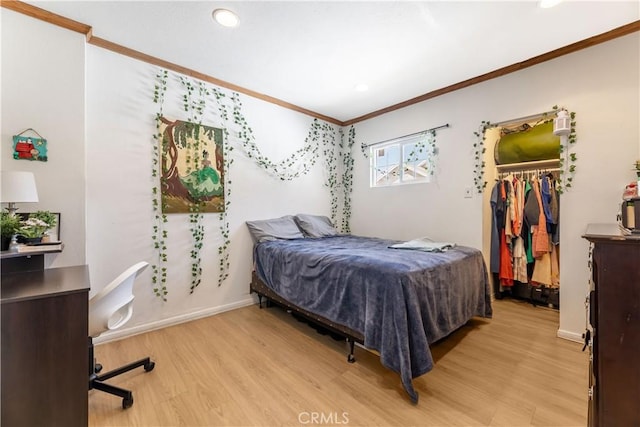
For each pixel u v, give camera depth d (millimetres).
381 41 2166
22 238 1447
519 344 2125
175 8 1800
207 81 2756
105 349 2064
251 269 3113
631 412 900
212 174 2793
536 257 2883
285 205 3510
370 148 3910
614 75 2051
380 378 1720
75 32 1943
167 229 2516
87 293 1161
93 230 2135
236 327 2488
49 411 1083
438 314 1857
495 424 1329
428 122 3221
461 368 1802
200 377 1725
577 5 1762
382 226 3748
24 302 1038
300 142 3670
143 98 2377
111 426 1329
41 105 1808
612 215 2057
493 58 2414
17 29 1736
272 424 1347
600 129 2107
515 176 3119
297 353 2029
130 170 2311
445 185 3090
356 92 3146
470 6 1780
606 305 943
